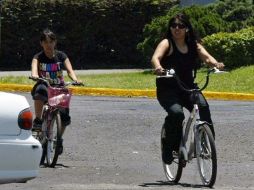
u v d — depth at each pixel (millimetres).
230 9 82000
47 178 29000
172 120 27016
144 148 37312
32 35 83438
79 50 85812
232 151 36625
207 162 26719
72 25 84875
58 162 33312
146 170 31625
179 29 27156
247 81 59375
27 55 84000
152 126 42812
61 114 31688
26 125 23203
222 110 49000
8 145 22734
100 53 86750
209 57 27594
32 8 83000
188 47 27594
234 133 40875
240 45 67625
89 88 57188
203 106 26953
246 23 77062
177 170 28016
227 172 31312
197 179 29438
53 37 31906
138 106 50344
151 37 71938
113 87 58344
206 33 73062
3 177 22672
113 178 29406
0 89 59219
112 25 85812
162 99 27391
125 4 85375
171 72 26438
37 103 32000
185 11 73062
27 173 23078
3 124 22906
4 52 83125
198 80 60781
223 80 60219
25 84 60406
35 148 23203
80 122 43531
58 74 32250
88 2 84875
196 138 26781
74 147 37125
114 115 46156
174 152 27984
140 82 61531
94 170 31328
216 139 39375
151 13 85812
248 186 27859
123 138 39656
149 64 85500
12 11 82188
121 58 86750
